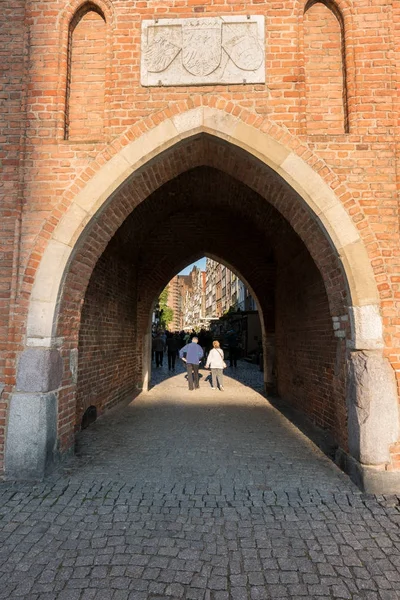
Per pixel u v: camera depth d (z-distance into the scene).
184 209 9.98
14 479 3.89
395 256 4.04
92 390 6.59
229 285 44.38
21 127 4.36
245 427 6.20
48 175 4.29
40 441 3.93
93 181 4.27
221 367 10.37
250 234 9.94
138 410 7.58
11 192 4.31
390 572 2.53
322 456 4.73
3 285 4.19
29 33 4.48
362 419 3.81
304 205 4.29
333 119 4.38
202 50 4.41
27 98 4.40
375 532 3.01
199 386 11.12
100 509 3.34
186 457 4.70
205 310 72.75
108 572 2.51
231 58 4.39
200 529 3.04
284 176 4.22
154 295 10.25
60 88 4.41
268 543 2.85
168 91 4.40
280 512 3.31
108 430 5.99
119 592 2.33
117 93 4.41
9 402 4.00
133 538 2.90
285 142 4.27
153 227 9.99
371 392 3.81
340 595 2.32
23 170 4.30
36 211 4.25
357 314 3.98
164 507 3.39
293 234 7.27
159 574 2.50
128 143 4.33
